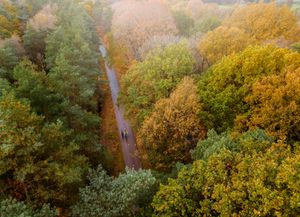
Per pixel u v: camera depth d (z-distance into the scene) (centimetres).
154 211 2178
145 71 3975
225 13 7956
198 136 3194
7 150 1906
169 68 3769
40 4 6912
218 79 3388
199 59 4541
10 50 4350
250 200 1808
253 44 4375
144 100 3716
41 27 5566
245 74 3238
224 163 2100
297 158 1811
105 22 8600
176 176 2766
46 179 2350
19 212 1873
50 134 2425
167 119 3173
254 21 5166
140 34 5659
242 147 2344
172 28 6003
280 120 2762
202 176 2125
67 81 3644
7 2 6412
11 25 5775
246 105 3122
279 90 2816
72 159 2562
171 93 3431
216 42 4409
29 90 2995
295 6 9175
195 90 3369
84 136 3175
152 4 6756
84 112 3469
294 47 4134
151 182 2381
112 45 6631
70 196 2567
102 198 2359
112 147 4466
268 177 1852
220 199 1956
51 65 4481
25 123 2283
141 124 3631
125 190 2328
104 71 7138
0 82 3098
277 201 1678
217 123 3294
